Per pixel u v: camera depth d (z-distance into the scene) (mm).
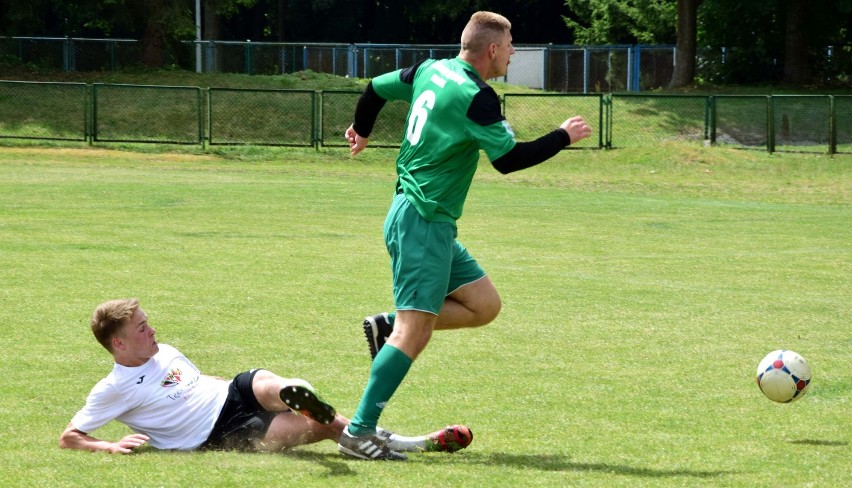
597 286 19375
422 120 9016
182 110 55281
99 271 19594
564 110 59625
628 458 8828
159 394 8828
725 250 25031
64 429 9617
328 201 33469
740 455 8953
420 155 9031
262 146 51156
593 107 60000
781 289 19328
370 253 22938
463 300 9648
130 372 8797
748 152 49156
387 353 8805
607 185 42250
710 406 10953
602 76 78875
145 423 8852
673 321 16016
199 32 82125
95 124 50375
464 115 8781
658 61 79688
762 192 40688
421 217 8953
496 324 15625
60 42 67062
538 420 10305
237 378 9047
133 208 30219
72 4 71812
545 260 22828
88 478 7820
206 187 36438
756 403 11086
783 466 8570
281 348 13664
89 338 13992
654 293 18672
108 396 8734
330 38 113188
